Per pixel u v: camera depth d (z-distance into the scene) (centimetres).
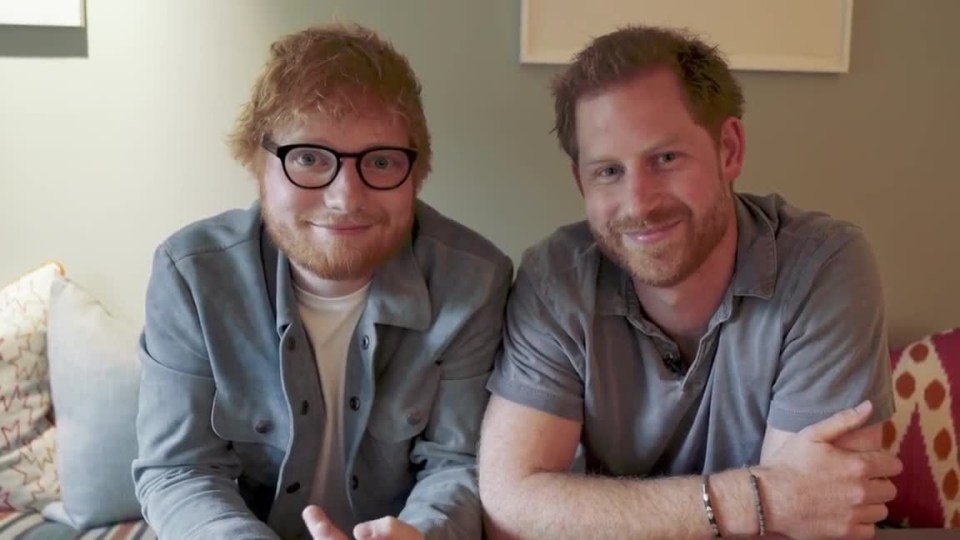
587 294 126
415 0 163
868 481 113
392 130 118
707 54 121
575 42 165
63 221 165
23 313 162
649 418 129
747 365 124
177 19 160
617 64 117
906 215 182
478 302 129
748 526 113
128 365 158
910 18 175
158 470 128
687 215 118
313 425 129
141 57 161
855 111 177
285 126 116
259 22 162
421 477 133
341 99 114
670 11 167
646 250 119
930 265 185
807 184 178
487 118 168
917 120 179
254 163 124
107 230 166
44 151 163
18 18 156
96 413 156
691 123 117
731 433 129
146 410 129
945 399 166
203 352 126
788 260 123
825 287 120
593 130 118
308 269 122
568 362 128
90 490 154
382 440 132
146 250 167
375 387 130
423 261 132
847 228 126
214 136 165
